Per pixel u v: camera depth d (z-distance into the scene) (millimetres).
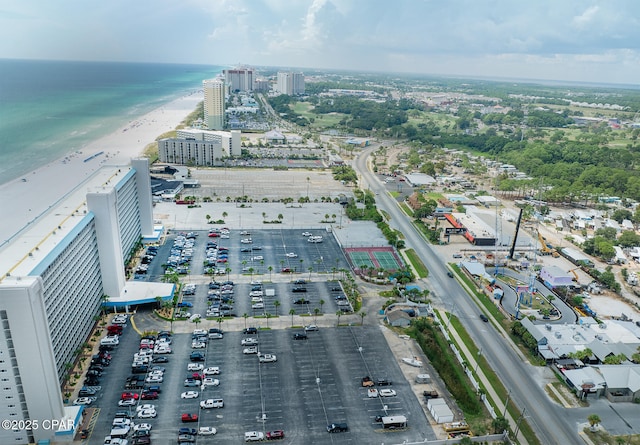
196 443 156500
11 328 142250
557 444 163500
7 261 164250
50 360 152125
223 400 177250
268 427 164625
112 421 164125
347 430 164875
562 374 199875
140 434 157625
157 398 176875
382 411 175250
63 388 178125
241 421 167125
